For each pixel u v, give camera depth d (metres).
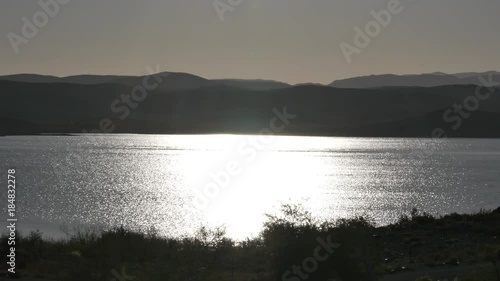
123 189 103.19
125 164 173.88
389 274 25.80
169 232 53.22
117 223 60.59
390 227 38.53
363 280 21.98
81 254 30.44
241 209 76.88
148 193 96.69
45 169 148.12
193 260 27.17
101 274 24.83
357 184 118.94
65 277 24.73
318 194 98.75
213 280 24.83
